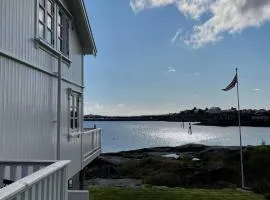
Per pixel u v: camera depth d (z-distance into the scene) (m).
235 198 21.16
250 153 34.69
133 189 23.47
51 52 12.51
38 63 11.20
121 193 21.95
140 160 42.31
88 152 18.31
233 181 29.70
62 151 13.92
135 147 93.81
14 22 9.34
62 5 14.00
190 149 67.50
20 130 9.70
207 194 22.19
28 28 10.34
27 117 10.25
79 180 18.75
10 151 9.02
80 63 17.77
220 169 30.86
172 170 35.41
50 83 12.48
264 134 127.94
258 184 25.41
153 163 40.22
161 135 143.88
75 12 16.11
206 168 33.16
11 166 7.04
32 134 10.65
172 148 68.81
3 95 8.69
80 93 17.61
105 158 45.88
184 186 28.75
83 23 16.62
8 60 8.98
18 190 4.12
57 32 13.61
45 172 5.20
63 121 14.23
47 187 5.54
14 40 9.34
